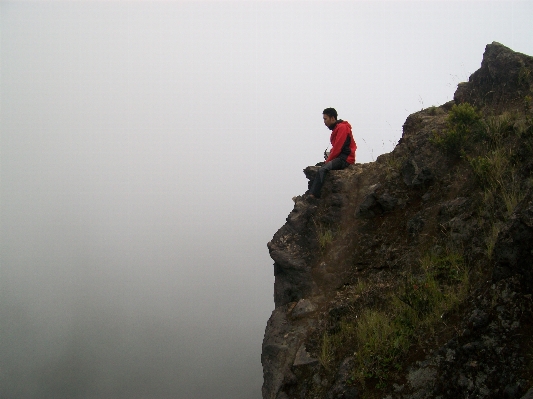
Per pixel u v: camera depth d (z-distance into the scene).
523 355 3.84
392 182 7.34
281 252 7.60
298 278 7.09
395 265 6.14
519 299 4.13
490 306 4.27
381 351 4.88
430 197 6.64
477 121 6.82
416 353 4.62
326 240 7.30
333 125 8.77
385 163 7.96
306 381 5.46
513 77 7.26
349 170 8.31
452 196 6.31
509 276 4.30
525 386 3.67
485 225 5.39
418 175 6.95
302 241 7.64
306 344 5.90
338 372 5.04
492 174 5.78
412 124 8.44
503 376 3.84
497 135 6.37
